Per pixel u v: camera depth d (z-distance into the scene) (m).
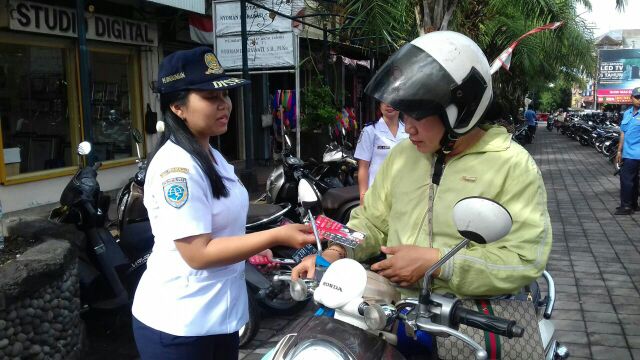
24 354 3.27
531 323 2.03
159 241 2.10
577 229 7.81
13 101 7.41
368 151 4.85
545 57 14.12
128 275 4.16
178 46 10.59
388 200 2.40
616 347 4.09
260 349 4.16
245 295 2.34
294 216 6.36
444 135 1.98
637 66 37.25
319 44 13.74
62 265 3.43
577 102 73.38
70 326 3.65
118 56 9.12
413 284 2.07
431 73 1.88
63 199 4.09
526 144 26.58
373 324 1.66
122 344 4.20
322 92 12.62
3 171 7.04
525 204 2.00
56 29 7.57
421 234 2.17
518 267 1.93
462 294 2.00
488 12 9.88
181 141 2.08
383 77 2.00
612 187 11.88
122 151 9.32
